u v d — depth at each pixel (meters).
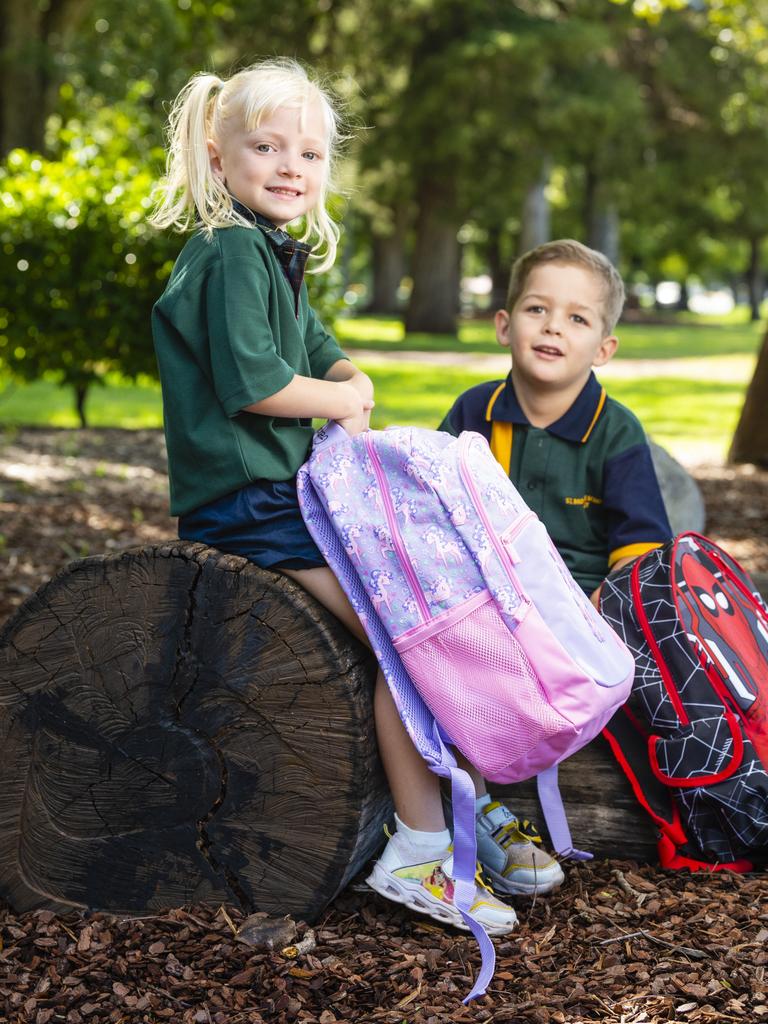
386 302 43.16
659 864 2.75
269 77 2.36
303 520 2.38
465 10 24.41
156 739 2.42
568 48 24.12
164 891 2.46
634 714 2.75
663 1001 2.13
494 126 24.70
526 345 2.95
